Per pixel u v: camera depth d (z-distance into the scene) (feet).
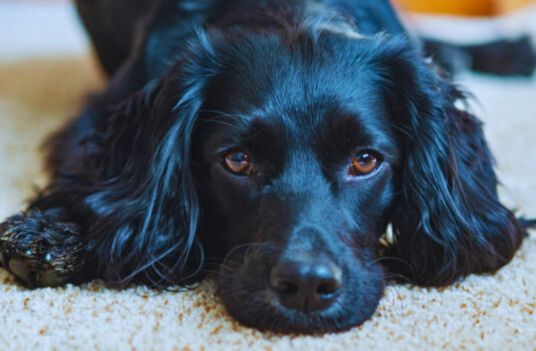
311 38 1.71
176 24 2.07
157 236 1.72
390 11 2.16
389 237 1.83
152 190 1.73
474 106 2.75
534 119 2.68
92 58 3.36
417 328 1.49
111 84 2.27
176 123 1.71
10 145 2.47
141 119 1.81
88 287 1.65
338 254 1.50
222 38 1.75
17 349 1.43
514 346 1.43
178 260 1.71
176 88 1.72
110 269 1.68
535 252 1.82
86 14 2.85
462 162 1.82
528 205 2.04
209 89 1.72
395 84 1.74
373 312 1.53
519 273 1.72
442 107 1.76
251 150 1.62
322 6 1.95
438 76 1.83
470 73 3.36
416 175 1.75
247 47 1.71
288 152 1.60
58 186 1.90
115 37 2.68
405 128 1.75
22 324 1.50
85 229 1.72
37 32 4.22
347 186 1.62
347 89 1.65
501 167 2.23
